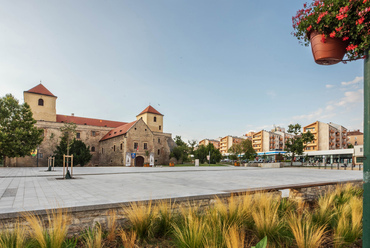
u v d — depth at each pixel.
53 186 10.05
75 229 4.43
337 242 3.94
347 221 4.64
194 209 5.26
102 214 4.73
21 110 38.72
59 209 4.24
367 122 2.08
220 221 4.56
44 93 58.66
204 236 3.72
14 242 3.66
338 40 2.66
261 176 15.99
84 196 7.03
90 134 63.44
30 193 7.84
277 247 3.93
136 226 4.45
